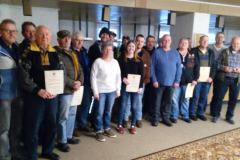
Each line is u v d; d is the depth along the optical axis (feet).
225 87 12.74
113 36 10.97
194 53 12.32
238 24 22.27
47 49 7.57
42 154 8.52
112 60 9.96
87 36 25.70
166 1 13.67
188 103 12.97
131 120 11.48
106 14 12.60
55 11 14.58
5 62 6.91
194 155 9.22
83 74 9.53
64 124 8.94
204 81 12.65
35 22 14.14
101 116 10.18
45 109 7.64
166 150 9.58
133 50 10.52
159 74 11.49
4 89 6.99
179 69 11.74
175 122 12.71
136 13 16.02
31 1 11.78
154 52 11.59
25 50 7.32
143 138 10.66
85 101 10.41
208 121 13.24
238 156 9.23
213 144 10.29
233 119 13.79
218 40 13.25
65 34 8.43
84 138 10.44
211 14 15.65
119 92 10.23
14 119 7.88
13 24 7.14
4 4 13.14
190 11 14.60
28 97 7.32
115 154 9.11
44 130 8.15
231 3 15.43
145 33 28.94
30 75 7.25
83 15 18.94
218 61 12.64
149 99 12.69
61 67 7.82
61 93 7.95
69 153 9.03
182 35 16.28
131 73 10.56
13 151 8.10
